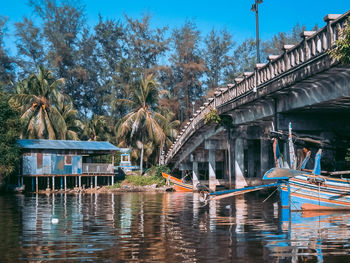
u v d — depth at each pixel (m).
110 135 70.38
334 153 25.84
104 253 10.84
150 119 56.47
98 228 15.17
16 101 53.19
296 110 23.30
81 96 79.06
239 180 33.00
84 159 56.12
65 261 10.09
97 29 82.44
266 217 17.58
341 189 19.91
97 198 33.66
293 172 19.09
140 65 79.38
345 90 18.36
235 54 82.69
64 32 79.94
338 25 16.48
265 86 23.44
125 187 49.41
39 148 47.88
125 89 74.75
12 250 11.36
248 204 24.27
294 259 9.89
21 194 41.72
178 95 76.94
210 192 20.56
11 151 43.19
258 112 27.61
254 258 10.05
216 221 16.64
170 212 20.77
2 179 46.56
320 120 24.30
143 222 16.78
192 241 12.25
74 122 64.50
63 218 18.58
